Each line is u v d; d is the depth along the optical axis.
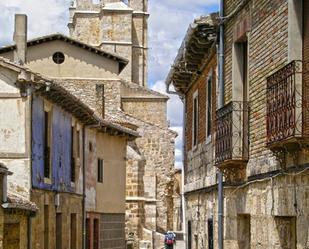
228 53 20.78
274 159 16.08
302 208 14.30
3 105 29.38
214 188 22.78
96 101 60.06
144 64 101.44
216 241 22.30
